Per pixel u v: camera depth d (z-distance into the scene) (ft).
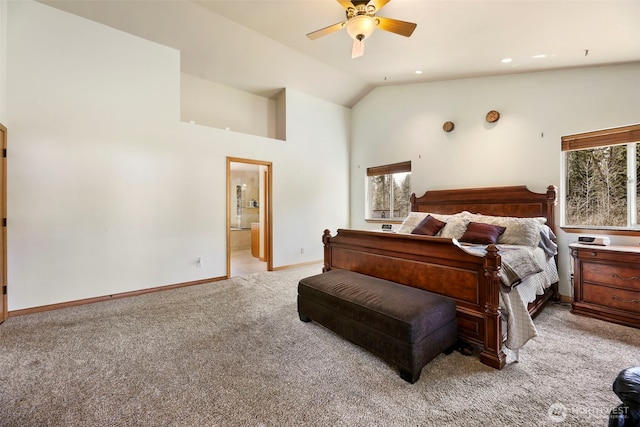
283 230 16.87
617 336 7.72
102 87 10.91
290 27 10.73
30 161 9.62
